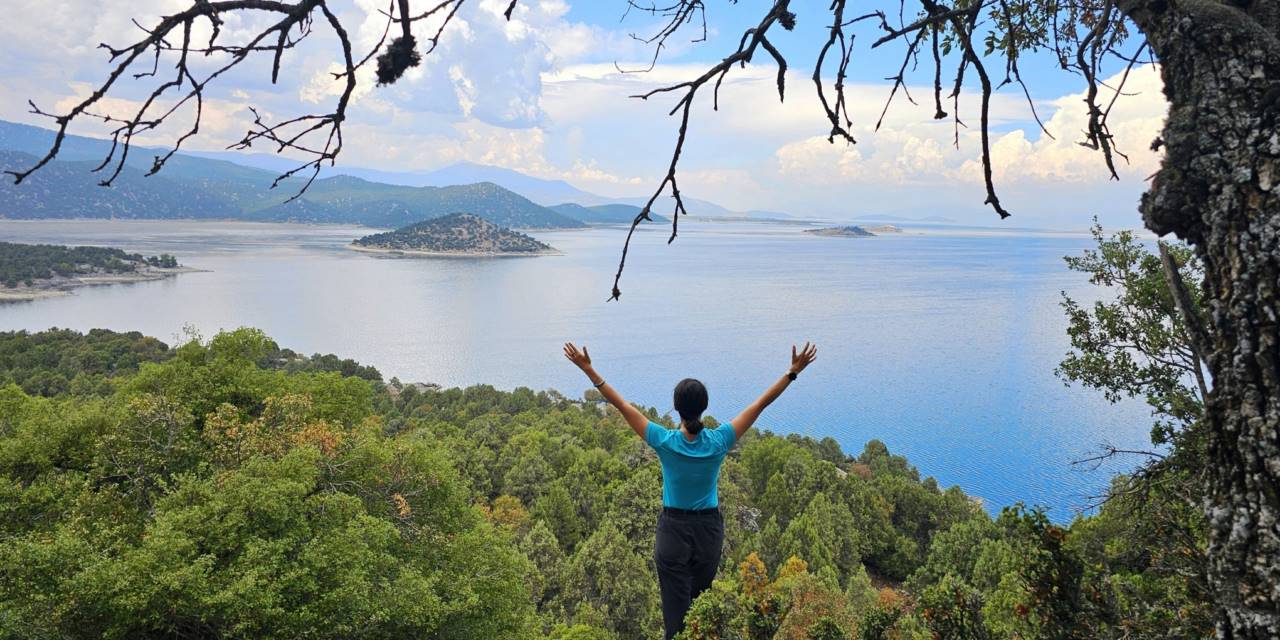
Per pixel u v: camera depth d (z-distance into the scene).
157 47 1.50
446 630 21.69
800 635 11.15
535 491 66.44
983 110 2.17
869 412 166.88
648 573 45.06
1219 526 1.80
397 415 101.38
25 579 16.30
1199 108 1.89
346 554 19.36
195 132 1.57
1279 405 1.66
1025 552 5.12
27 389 84.19
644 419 3.72
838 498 66.31
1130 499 7.16
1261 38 1.84
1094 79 2.18
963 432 153.25
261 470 21.78
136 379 29.97
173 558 17.52
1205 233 1.89
